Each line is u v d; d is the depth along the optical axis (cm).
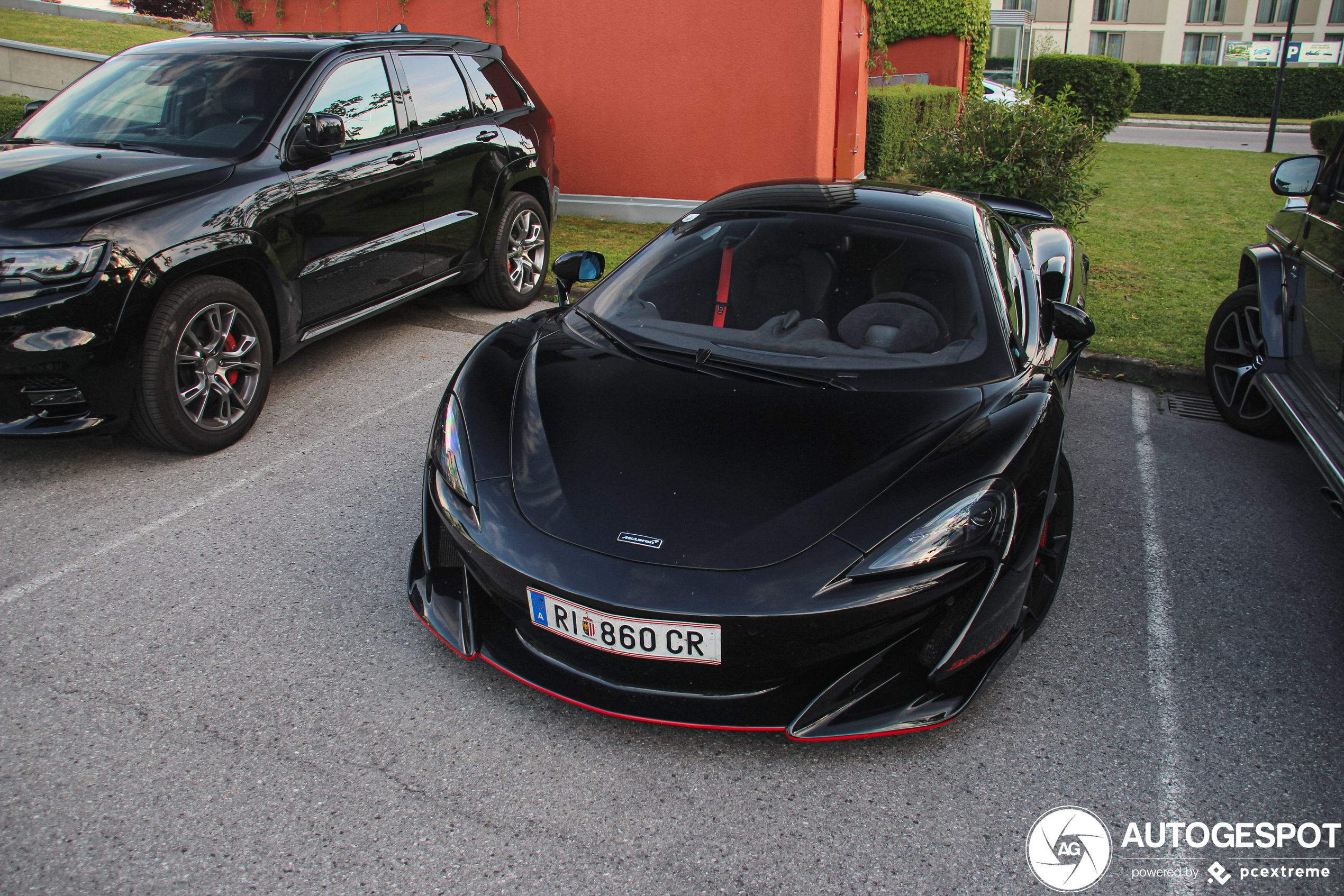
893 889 188
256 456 378
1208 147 1841
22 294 307
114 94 432
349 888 185
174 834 196
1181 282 698
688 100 792
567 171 848
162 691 240
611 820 204
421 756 221
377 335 532
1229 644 273
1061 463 286
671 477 227
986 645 221
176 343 348
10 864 187
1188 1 3950
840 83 812
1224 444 431
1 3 2031
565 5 797
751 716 214
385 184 454
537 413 254
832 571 204
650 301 306
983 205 374
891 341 277
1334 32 3831
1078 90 1927
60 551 304
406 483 358
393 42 488
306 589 287
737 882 189
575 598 207
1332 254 374
